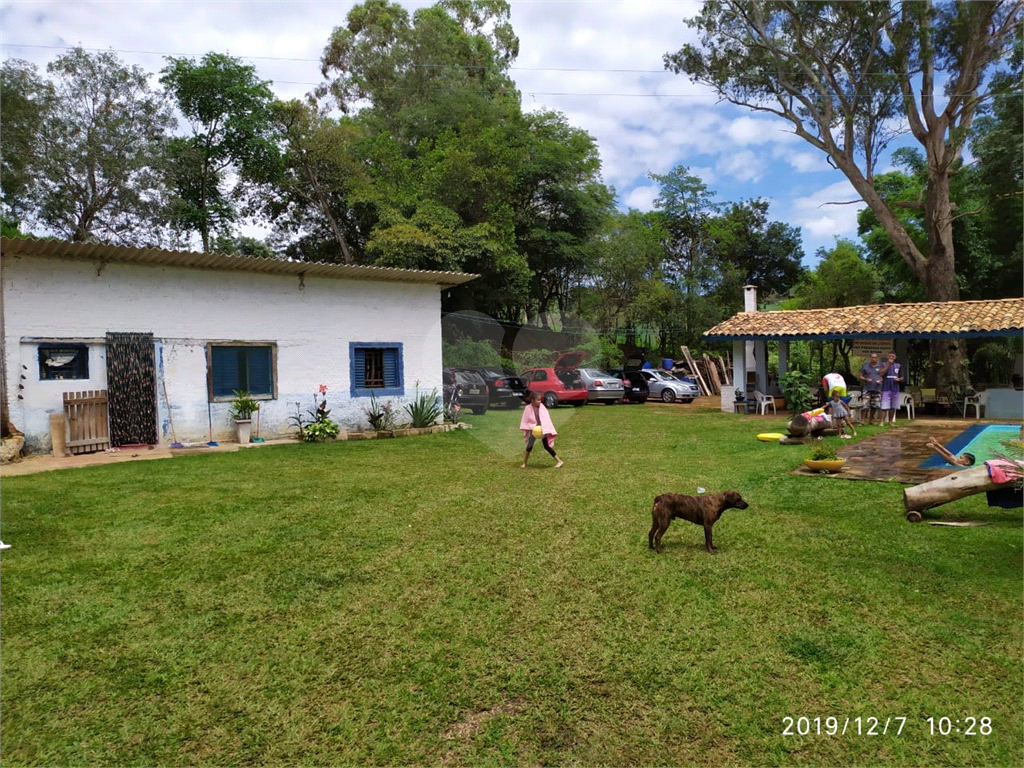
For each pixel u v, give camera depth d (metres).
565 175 24.23
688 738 2.51
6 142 21.11
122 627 3.53
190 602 3.89
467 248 18.12
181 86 24.19
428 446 11.14
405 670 3.06
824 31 19.19
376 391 13.35
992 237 22.84
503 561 4.68
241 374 11.78
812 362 24.14
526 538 5.27
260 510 6.25
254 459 9.65
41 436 9.75
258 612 3.75
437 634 3.45
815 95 20.69
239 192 27.17
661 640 3.35
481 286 16.34
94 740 2.51
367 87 32.31
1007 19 16.66
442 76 29.38
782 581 4.20
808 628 3.48
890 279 27.80
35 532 5.40
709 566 4.53
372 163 25.73
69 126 22.09
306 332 12.52
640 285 26.09
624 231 28.27
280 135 25.73
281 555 4.81
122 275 10.48
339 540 5.21
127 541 5.17
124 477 8.02
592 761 2.38
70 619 3.63
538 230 22.30
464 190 21.08
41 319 9.74
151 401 10.75
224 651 3.25
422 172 22.84
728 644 3.30
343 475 8.22
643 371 21.97
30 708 2.73
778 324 17.03
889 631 3.43
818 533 5.34
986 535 5.14
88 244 9.52
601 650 3.25
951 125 18.61
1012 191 20.03
